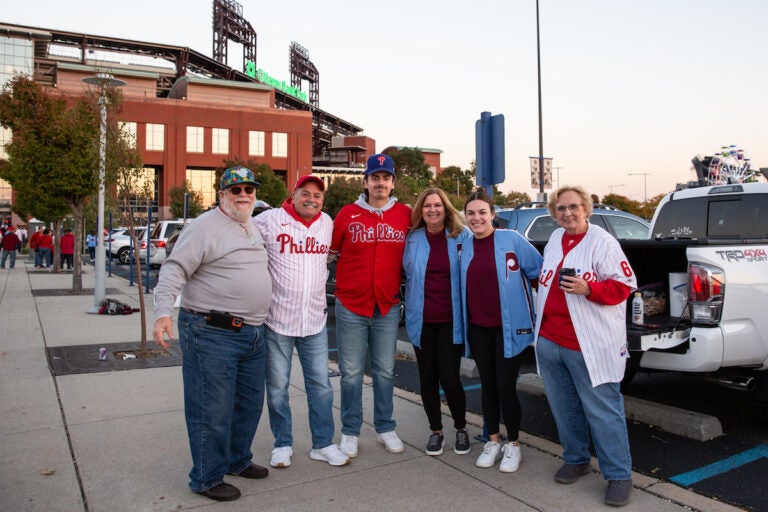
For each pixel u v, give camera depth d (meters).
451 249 4.01
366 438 4.47
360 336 4.10
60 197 14.24
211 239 3.31
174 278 3.23
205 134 73.75
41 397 5.35
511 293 3.81
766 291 4.21
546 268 3.66
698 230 6.29
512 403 3.84
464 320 3.96
